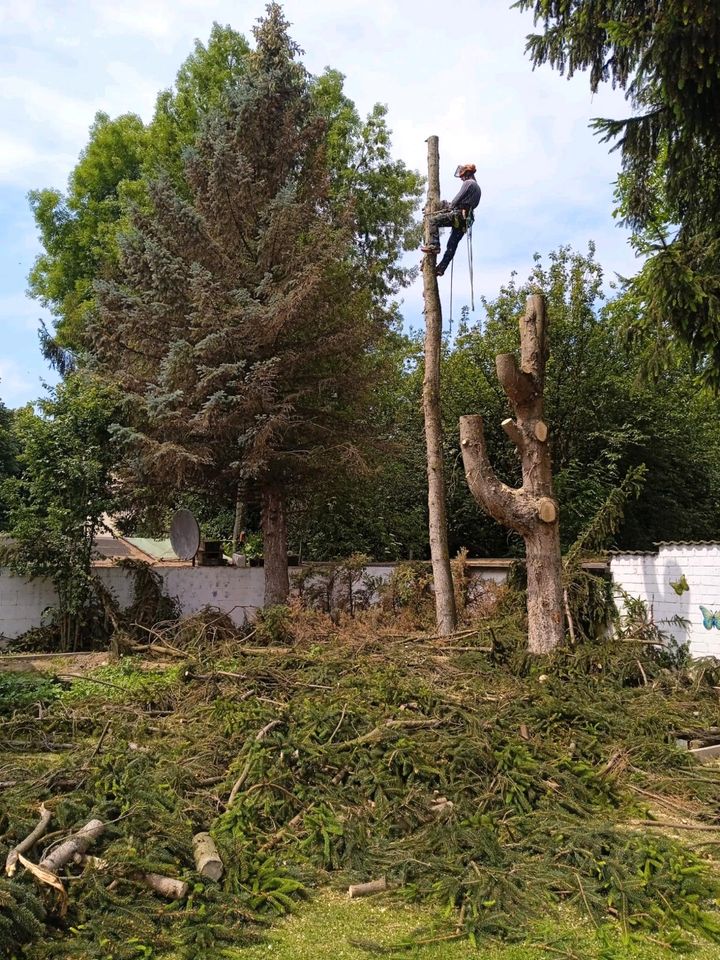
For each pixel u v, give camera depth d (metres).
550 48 12.60
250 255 19.08
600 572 14.15
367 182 28.94
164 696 9.93
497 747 7.14
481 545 24.25
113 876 4.87
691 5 9.90
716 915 5.00
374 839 5.96
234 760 7.06
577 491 21.86
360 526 23.17
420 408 24.33
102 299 18.53
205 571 18.20
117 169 30.77
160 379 17.06
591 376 22.88
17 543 15.20
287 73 19.94
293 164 20.22
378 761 6.86
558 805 6.49
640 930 4.81
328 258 18.33
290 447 18.50
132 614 16.25
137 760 6.58
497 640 11.71
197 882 5.00
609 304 23.66
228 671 10.19
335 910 5.10
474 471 11.91
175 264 17.69
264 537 18.58
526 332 12.23
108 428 16.12
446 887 5.16
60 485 15.49
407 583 17.03
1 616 15.46
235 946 4.60
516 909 4.96
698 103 11.23
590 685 10.02
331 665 10.39
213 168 18.25
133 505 17.86
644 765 7.71
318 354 18.25
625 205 13.44
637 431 22.38
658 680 10.74
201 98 27.39
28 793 6.09
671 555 12.66
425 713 8.17
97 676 12.17
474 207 14.51
